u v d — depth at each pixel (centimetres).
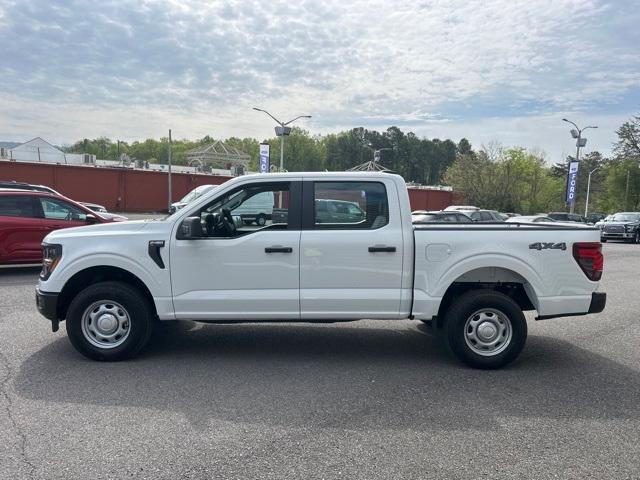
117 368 516
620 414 423
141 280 522
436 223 602
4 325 668
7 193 1020
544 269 526
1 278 1019
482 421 405
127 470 323
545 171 6038
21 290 894
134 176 4059
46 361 533
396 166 11375
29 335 625
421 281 523
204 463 333
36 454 341
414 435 378
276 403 434
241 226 549
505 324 528
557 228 534
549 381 501
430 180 11406
